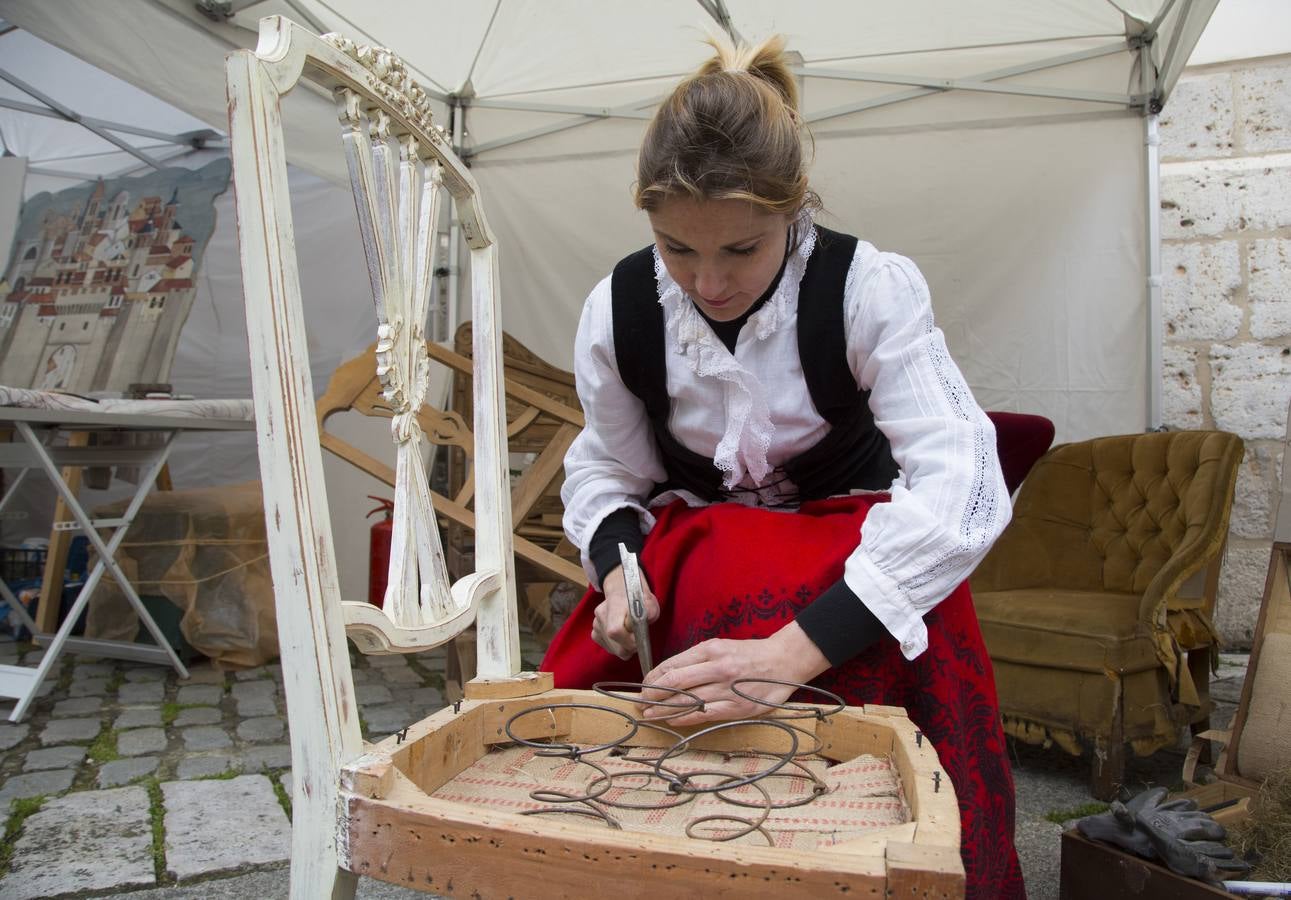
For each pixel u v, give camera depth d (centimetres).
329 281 425
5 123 442
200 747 256
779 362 127
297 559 78
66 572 383
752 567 118
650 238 408
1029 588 299
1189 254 417
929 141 373
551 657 140
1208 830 140
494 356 124
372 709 298
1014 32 351
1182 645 250
